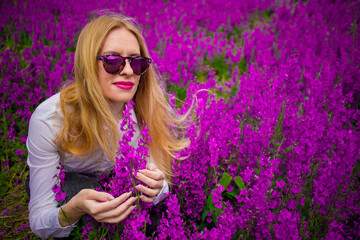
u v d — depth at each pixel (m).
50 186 1.84
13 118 3.24
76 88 1.83
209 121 2.15
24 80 3.49
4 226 2.47
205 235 1.61
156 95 2.21
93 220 1.76
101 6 5.97
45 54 4.16
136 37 1.89
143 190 1.67
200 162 2.11
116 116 2.05
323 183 1.76
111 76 1.73
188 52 4.23
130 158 1.58
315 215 1.88
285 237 1.50
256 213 1.74
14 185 2.83
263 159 1.94
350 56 3.76
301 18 5.46
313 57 3.91
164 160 2.32
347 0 5.90
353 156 1.76
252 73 2.96
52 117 1.78
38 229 1.79
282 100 2.70
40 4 6.12
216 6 6.45
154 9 6.09
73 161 1.99
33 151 1.81
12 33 5.06
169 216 1.68
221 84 4.04
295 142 2.34
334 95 2.60
